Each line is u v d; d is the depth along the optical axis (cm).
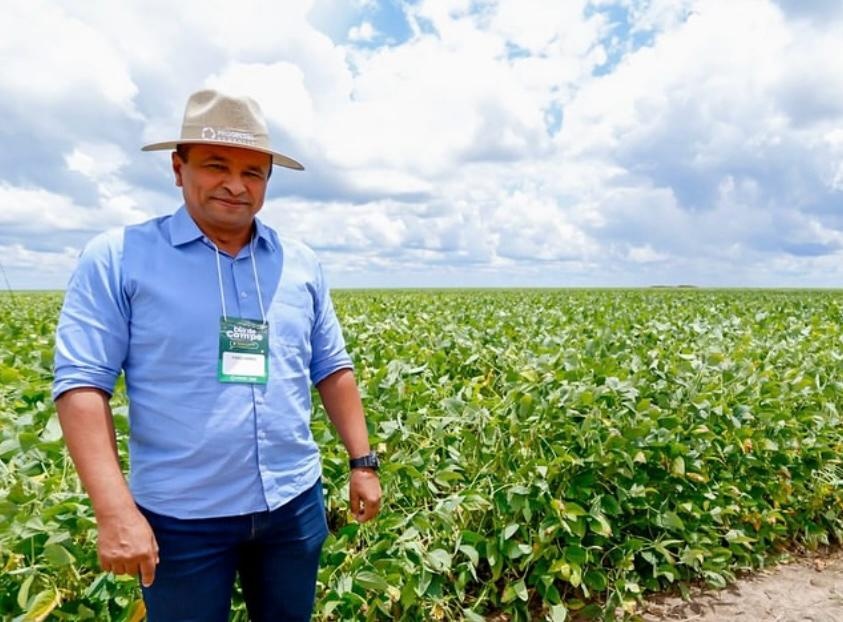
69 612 234
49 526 238
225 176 185
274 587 212
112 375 179
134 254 183
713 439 405
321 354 227
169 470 186
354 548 309
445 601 299
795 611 356
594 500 343
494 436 359
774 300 1992
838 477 464
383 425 348
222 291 189
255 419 191
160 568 190
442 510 308
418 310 1126
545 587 329
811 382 473
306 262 217
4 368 382
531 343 586
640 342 648
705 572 369
